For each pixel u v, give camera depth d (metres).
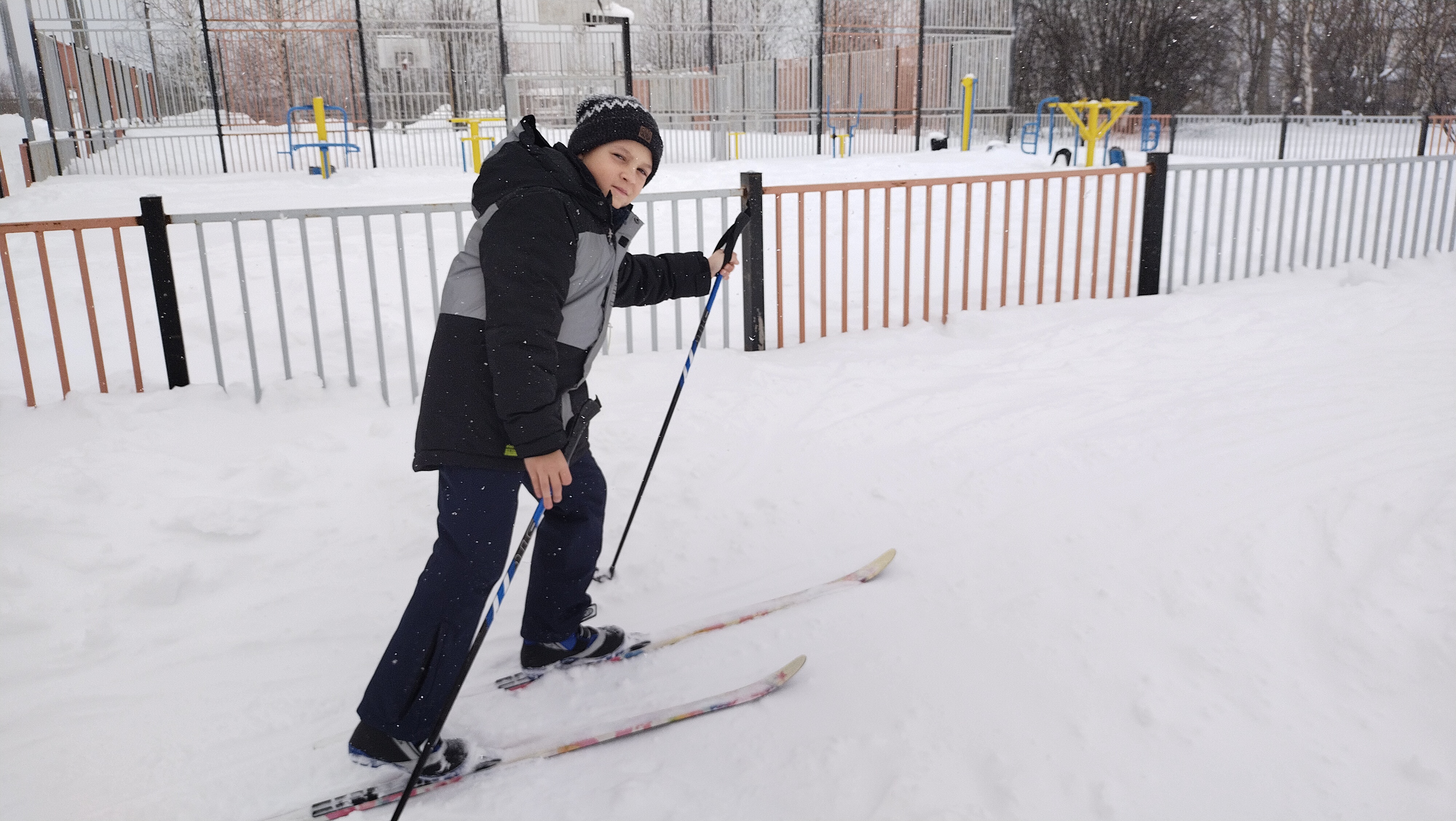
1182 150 18.92
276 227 8.27
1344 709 2.00
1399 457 3.21
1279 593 2.46
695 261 2.55
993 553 2.86
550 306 1.80
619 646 2.45
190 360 4.62
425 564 2.94
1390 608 2.31
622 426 3.96
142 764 2.06
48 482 3.16
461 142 15.55
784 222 8.55
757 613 2.61
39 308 5.48
